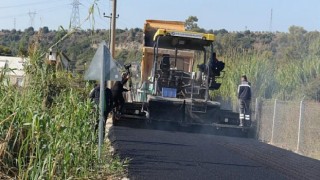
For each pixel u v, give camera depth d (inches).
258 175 389.4
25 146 315.9
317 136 599.8
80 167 374.6
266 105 722.8
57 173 338.0
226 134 687.1
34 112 320.8
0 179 307.9
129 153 455.2
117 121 668.7
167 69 707.4
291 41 1713.8
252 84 886.4
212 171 393.7
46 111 376.8
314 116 612.7
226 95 892.0
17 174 316.2
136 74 831.1
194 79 710.5
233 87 888.9
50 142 321.1
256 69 895.7
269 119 713.6
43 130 319.0
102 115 422.9
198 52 767.1
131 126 671.8
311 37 1425.9
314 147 600.1
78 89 530.3
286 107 669.3
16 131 320.8
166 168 397.1
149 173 376.2
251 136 691.4
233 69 920.3
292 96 865.5
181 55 765.9
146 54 823.1
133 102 677.9
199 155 470.3
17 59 418.9
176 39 719.7
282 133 670.5
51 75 447.5
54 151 323.3
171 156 453.4
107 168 401.4
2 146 307.4
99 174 393.4
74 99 418.9
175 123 677.9
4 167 312.7
